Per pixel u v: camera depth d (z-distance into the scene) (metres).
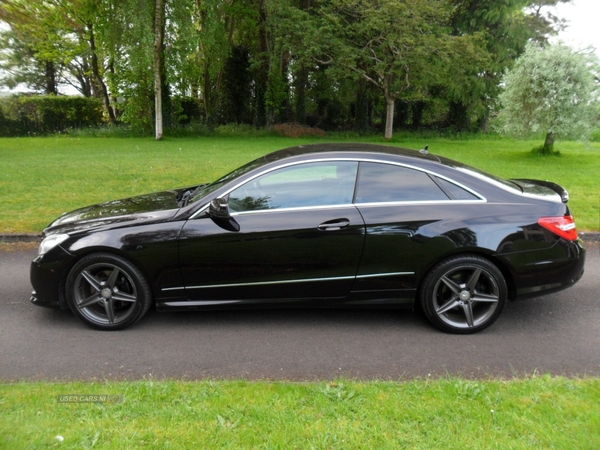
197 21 25.81
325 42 23.25
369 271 4.02
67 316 4.45
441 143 23.50
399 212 3.95
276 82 27.97
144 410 2.77
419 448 2.40
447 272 3.99
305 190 4.06
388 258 3.98
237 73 31.55
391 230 3.93
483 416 2.68
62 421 2.64
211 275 4.04
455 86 27.52
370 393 2.97
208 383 3.15
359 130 30.14
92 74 30.55
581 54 14.21
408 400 2.88
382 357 3.68
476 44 24.80
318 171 4.09
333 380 3.31
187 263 4.00
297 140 24.42
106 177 11.09
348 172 4.08
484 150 18.64
